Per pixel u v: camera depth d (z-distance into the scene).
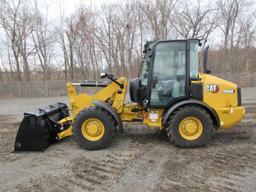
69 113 6.56
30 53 23.38
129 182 3.66
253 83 22.58
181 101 5.12
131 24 23.12
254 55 28.36
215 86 5.08
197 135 5.05
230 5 25.61
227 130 6.42
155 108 5.27
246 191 3.33
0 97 18.36
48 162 4.50
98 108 5.11
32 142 5.07
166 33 22.47
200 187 3.46
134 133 6.29
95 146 5.05
